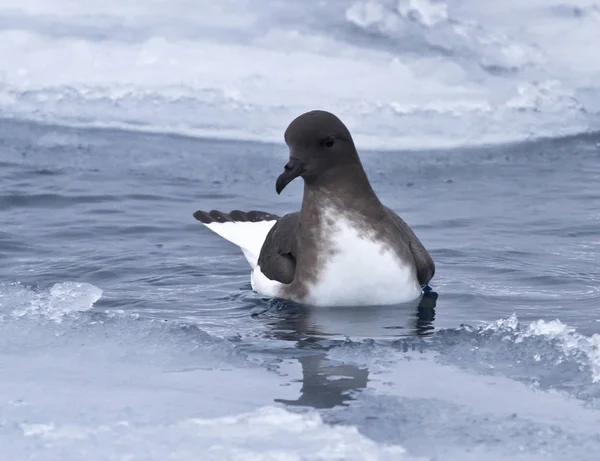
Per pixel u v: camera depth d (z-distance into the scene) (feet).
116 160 70.95
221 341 38.75
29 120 78.64
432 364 36.50
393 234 43.37
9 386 34.37
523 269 49.11
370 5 92.84
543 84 84.64
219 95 82.43
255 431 30.37
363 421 31.42
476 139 77.25
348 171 42.37
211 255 51.78
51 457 28.71
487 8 93.66
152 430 30.50
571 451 29.53
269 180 67.87
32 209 59.06
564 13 93.20
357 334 39.88
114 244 53.06
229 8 94.63
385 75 85.35
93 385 34.45
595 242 53.83
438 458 29.01
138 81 84.38
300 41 89.66
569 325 40.86
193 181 66.74
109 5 95.45
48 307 42.98
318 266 43.09
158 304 44.14
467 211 60.39
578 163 72.28
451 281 47.24
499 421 31.48
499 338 38.91
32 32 90.48
